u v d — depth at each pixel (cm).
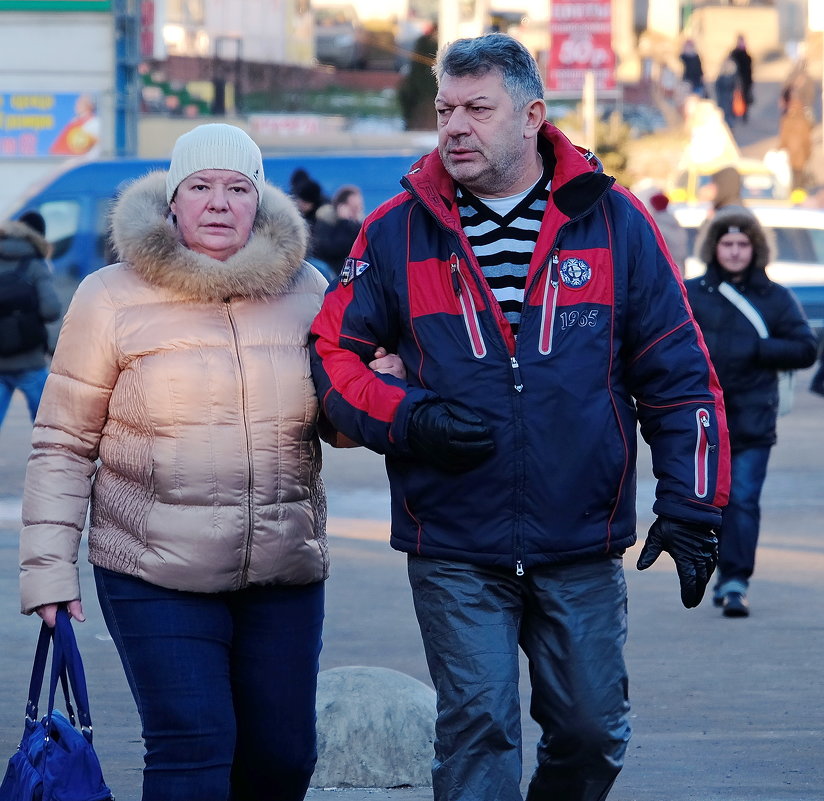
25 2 5669
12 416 4041
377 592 2111
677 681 1683
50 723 1010
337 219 4088
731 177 4072
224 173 1045
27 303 2844
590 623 1029
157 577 1012
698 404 1030
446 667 1019
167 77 6925
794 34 11581
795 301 2031
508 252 1027
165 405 1016
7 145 5766
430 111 8425
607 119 8175
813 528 2620
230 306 1041
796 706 1584
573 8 6525
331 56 10375
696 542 1029
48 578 1028
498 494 1007
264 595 1050
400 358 1041
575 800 1055
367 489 3052
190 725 1000
